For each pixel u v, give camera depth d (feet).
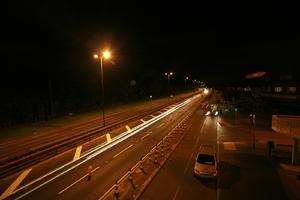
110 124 140.05
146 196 60.13
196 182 68.33
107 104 240.32
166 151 95.40
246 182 69.15
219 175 73.67
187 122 160.45
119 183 66.33
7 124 138.10
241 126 143.74
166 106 247.50
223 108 209.87
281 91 178.50
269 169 78.95
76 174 71.56
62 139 107.45
